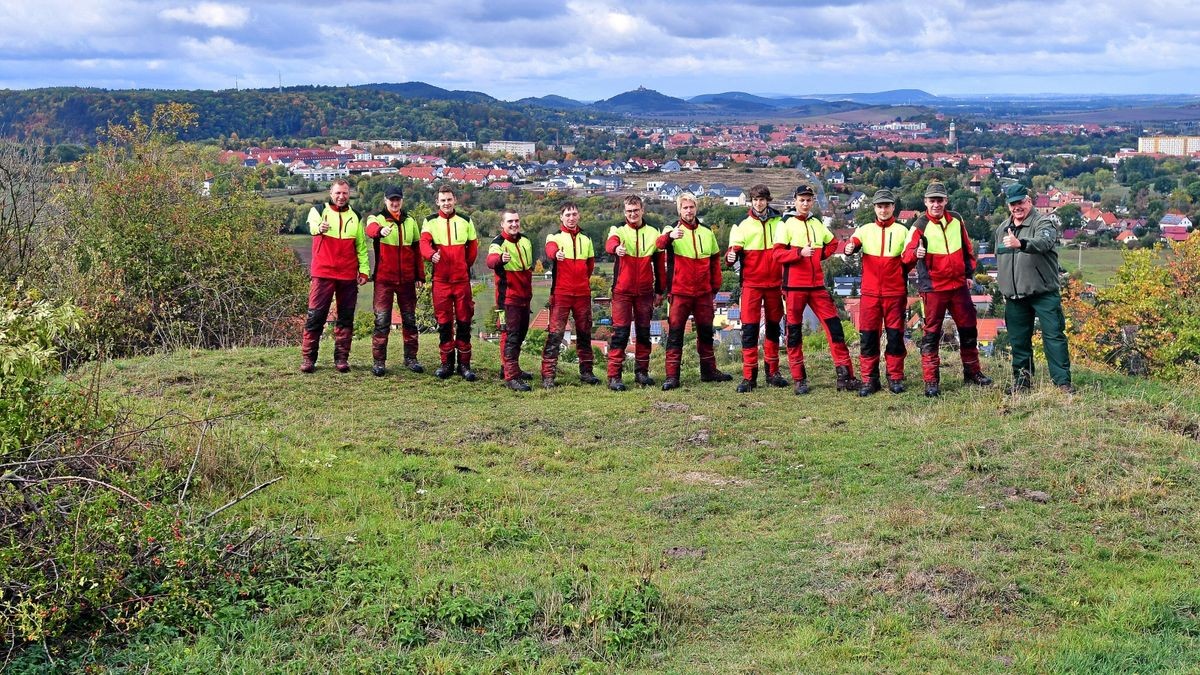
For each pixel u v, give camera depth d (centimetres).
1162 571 729
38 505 702
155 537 687
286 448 1037
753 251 1325
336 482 941
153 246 2067
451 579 715
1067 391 1150
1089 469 901
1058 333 1173
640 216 1362
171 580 672
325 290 1369
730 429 1160
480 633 652
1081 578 719
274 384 1334
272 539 755
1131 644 622
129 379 1321
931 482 927
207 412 1005
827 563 756
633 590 695
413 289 1426
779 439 1120
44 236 1914
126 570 684
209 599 680
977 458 947
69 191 2134
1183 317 2997
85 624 651
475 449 1100
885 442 1067
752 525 870
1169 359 2870
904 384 1305
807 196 1291
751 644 648
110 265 1973
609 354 1389
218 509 771
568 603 681
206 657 609
